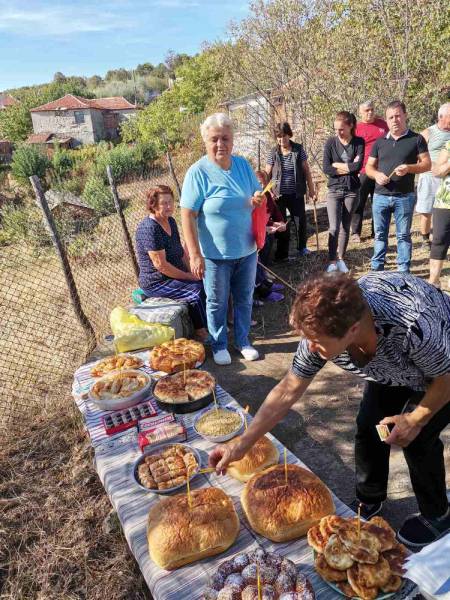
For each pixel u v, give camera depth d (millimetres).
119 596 2109
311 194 6262
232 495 2107
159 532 1799
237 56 10672
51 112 56719
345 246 5613
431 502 1996
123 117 59875
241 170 3451
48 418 3406
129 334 3559
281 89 10000
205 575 1735
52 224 3998
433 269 4469
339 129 5168
